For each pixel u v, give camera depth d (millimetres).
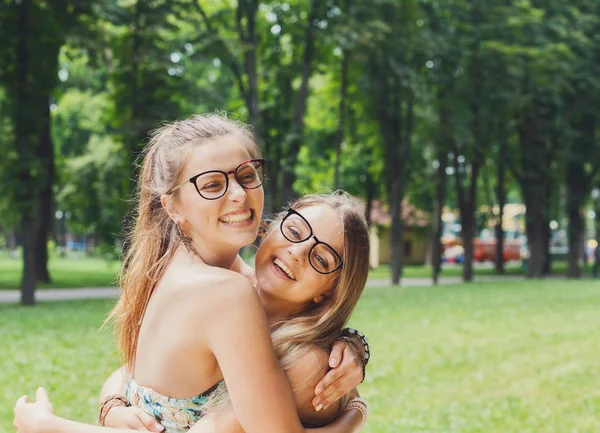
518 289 25031
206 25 23109
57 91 21078
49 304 19469
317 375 2035
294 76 27328
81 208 43156
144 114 20688
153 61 20328
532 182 35062
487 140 31266
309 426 2111
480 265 55969
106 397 2230
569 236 35812
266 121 27938
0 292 24438
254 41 24281
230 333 1872
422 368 10172
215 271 1957
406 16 26562
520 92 30547
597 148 34875
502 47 28125
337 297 2119
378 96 28562
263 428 1857
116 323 2328
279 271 2170
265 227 2332
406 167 36688
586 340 12789
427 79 29391
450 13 30062
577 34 31641
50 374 9219
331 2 26188
